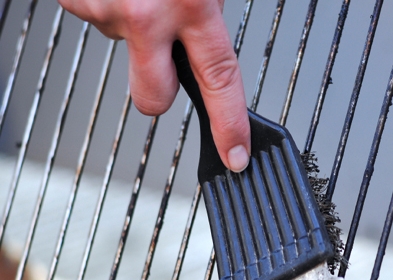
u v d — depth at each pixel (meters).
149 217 1.53
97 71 1.64
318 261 0.52
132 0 0.49
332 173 0.59
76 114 1.69
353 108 0.59
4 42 1.76
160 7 0.49
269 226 0.54
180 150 0.69
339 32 0.61
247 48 1.40
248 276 0.54
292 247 0.53
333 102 1.28
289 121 1.35
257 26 1.38
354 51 1.24
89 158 1.69
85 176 1.70
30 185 1.71
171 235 1.45
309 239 0.52
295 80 0.65
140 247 1.43
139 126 1.62
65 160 1.74
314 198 0.53
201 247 1.40
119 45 1.61
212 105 0.52
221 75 0.51
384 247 0.58
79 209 1.59
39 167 1.77
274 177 0.54
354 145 1.28
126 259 1.38
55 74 1.71
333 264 0.54
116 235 1.48
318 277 0.52
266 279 0.53
